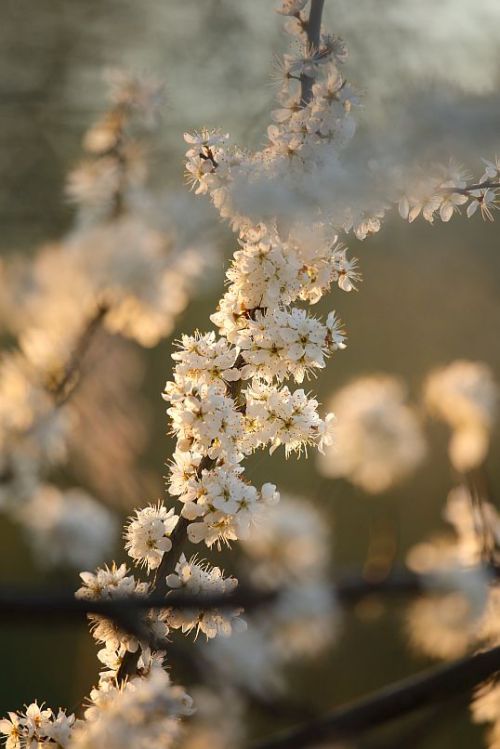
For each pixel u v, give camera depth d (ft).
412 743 2.63
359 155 2.75
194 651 2.67
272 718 2.60
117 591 2.96
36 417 2.79
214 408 3.05
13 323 2.68
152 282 2.68
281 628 2.75
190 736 2.85
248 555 2.84
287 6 3.12
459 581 2.55
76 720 2.99
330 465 2.85
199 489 3.03
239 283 3.09
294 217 2.85
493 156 2.95
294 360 3.07
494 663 2.67
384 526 2.59
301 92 3.07
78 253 2.65
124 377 2.79
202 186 3.00
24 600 2.15
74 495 3.01
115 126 2.96
